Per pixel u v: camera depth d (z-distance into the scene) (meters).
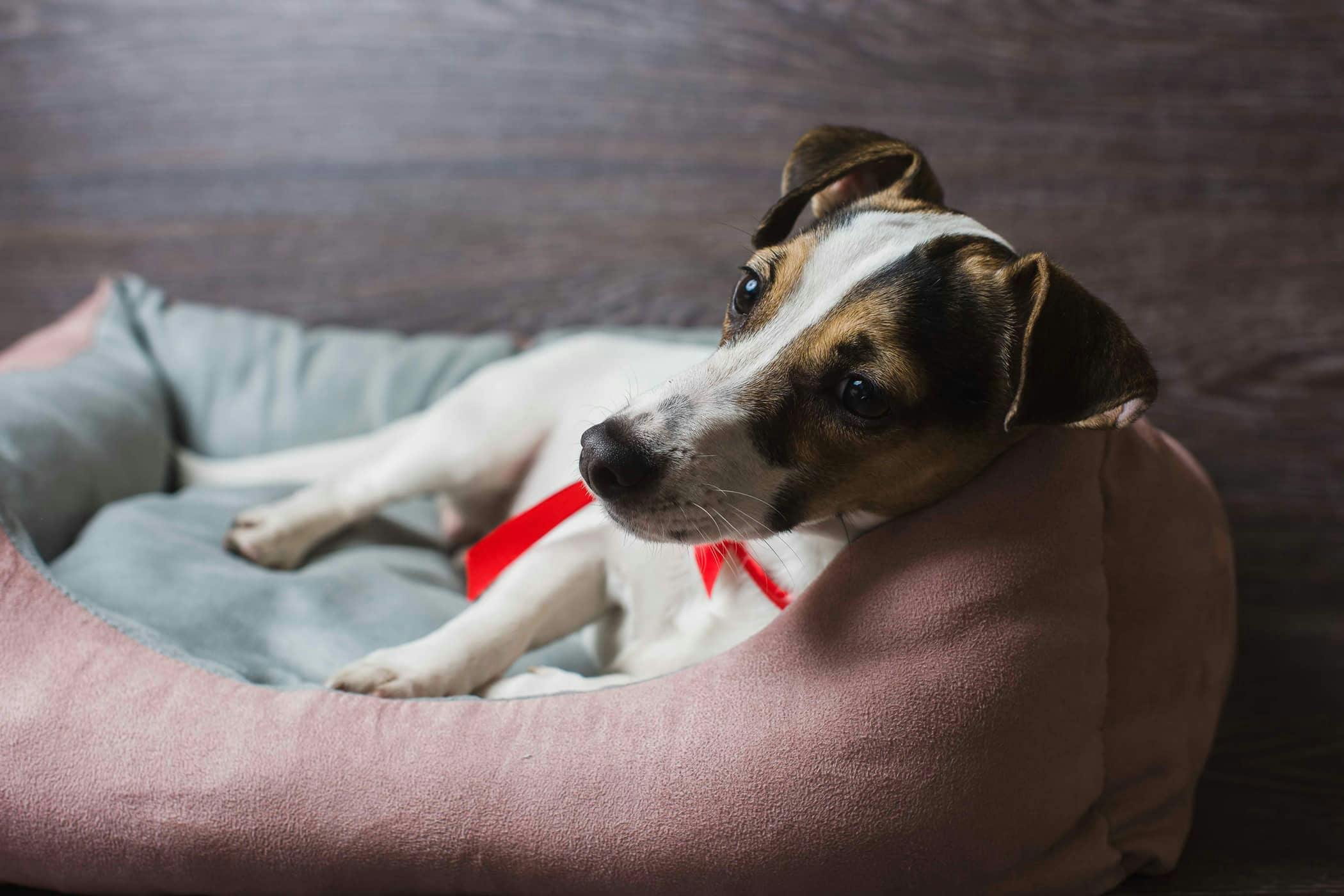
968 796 0.50
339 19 1.02
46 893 0.54
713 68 0.98
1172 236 0.95
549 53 1.00
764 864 0.49
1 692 0.53
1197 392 0.92
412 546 0.73
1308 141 0.93
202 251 1.05
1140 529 0.58
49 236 1.06
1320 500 0.89
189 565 0.64
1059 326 0.47
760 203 0.99
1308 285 0.93
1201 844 0.62
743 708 0.51
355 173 1.03
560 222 1.01
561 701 0.52
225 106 1.04
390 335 0.88
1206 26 0.93
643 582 0.61
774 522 0.52
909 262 0.51
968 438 0.52
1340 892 0.59
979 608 0.51
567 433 0.69
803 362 0.50
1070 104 0.95
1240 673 0.78
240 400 0.83
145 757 0.51
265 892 0.51
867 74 0.97
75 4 1.04
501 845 0.50
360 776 0.50
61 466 0.69
